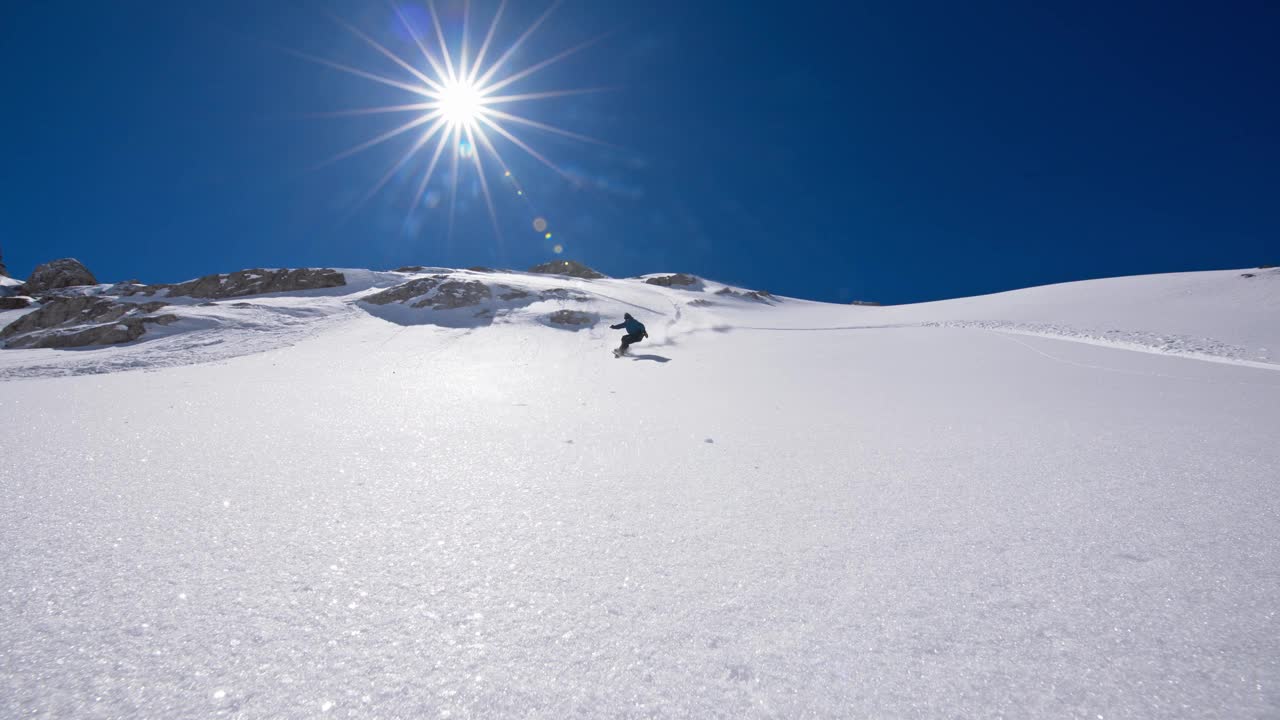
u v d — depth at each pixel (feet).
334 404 19.93
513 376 30.14
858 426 16.63
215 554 7.04
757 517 8.86
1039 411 18.60
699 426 16.60
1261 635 5.35
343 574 6.59
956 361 33.68
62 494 9.30
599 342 49.88
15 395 21.68
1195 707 4.44
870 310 92.79
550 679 4.82
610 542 7.75
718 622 5.73
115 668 4.75
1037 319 59.11
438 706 4.47
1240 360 33.24
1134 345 41.70
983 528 8.33
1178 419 16.65
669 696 4.65
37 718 4.15
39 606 5.65
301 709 4.38
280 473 10.83
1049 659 5.08
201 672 4.75
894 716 4.42
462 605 5.96
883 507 9.34
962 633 5.50
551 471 11.35
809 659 5.11
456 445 13.52
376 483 10.27
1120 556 7.23
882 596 6.27
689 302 91.45
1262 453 12.48
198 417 17.12
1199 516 8.63
